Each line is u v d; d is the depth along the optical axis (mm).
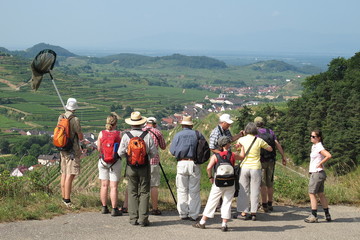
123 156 8719
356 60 75625
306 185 12328
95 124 176500
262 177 9891
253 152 9109
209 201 8242
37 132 150625
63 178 9469
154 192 9312
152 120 9836
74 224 8078
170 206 10250
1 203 9164
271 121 60062
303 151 46062
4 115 182750
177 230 7934
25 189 10211
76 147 9414
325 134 52250
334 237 7582
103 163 9086
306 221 8859
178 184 9047
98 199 10031
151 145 8703
